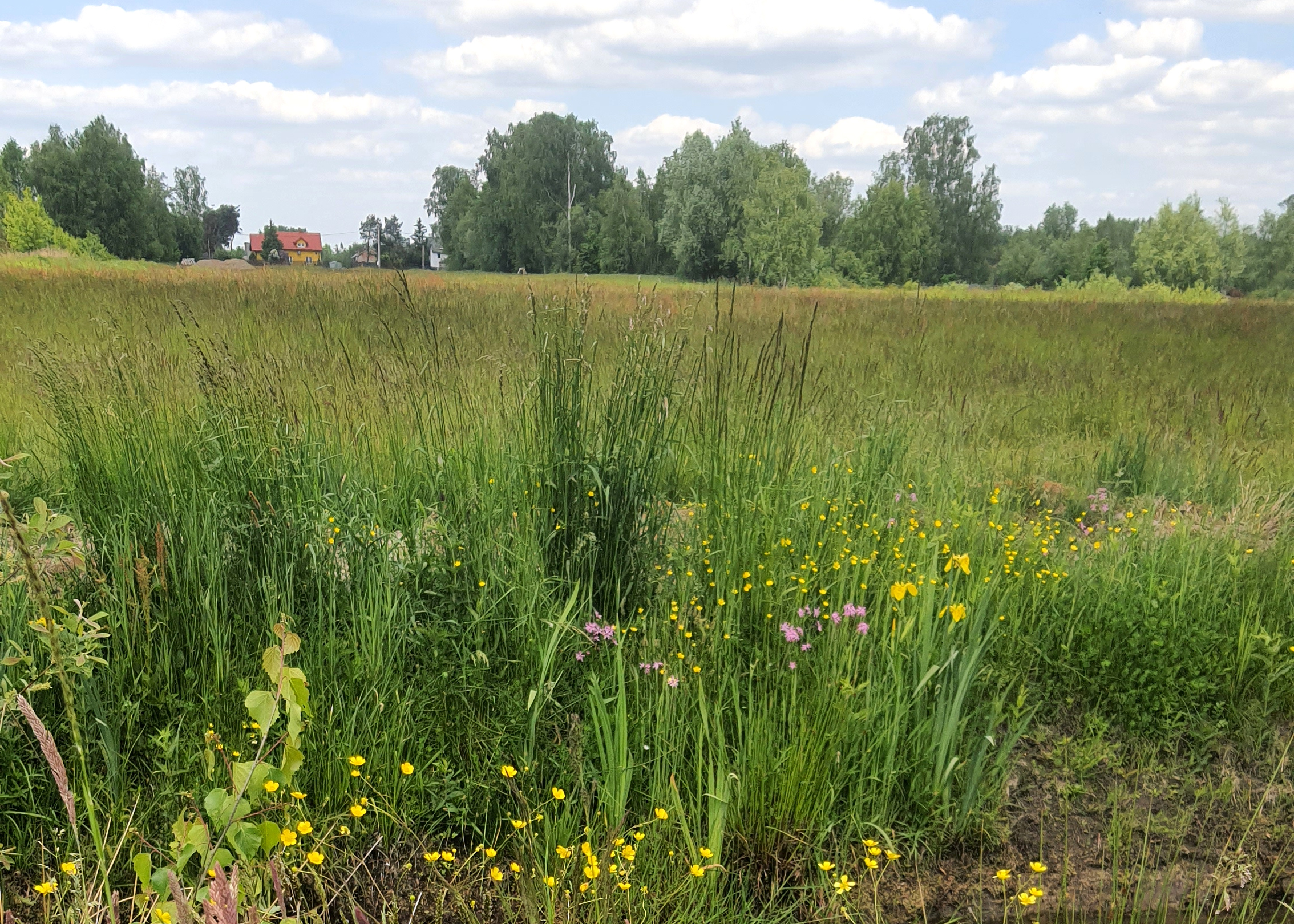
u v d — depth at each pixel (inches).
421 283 781.3
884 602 142.4
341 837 103.7
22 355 305.6
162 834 98.9
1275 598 162.6
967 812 115.0
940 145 3786.9
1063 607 157.6
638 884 97.4
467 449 176.2
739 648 133.8
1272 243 3427.7
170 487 144.3
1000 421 307.4
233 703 115.2
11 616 114.0
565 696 126.3
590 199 3447.3
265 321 442.0
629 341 152.7
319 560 139.3
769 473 166.6
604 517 145.4
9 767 102.9
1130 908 107.7
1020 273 3811.5
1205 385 394.3
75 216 3070.9
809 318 580.7
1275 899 111.3
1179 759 133.4
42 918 90.4
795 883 106.9
